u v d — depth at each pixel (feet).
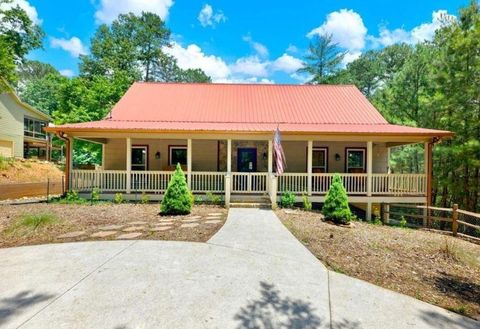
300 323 10.06
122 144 46.65
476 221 47.24
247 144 47.70
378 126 42.09
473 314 11.57
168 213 29.71
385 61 117.80
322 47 117.60
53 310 10.41
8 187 50.01
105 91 77.05
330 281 13.83
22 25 72.43
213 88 55.88
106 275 13.60
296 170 47.24
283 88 57.06
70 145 38.63
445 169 49.85
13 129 86.79
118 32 118.73
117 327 9.45
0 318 9.85
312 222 27.30
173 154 46.93
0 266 14.70
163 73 133.08
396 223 38.50
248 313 10.57
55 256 16.24
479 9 46.80
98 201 37.06
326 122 44.42
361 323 10.28
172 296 11.64
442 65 49.42
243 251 17.71
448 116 47.96
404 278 15.14
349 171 47.55
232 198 37.09
